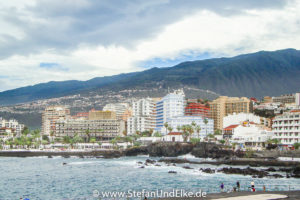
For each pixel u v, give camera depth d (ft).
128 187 388.78
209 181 421.59
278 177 446.60
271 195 260.42
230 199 242.78
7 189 382.83
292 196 257.34
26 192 365.40
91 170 553.64
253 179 433.07
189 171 521.24
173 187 383.45
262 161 584.81
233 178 443.73
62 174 504.84
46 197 338.34
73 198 332.19
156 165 604.08
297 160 576.20
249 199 240.94
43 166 626.64
